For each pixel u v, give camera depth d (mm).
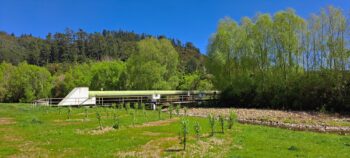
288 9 67625
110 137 24094
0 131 26906
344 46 58875
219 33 74688
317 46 63500
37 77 99562
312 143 22812
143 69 81812
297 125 38719
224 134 26094
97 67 100188
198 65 160250
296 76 65000
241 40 73562
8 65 108312
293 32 67375
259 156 17641
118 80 96125
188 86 99250
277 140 23766
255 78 71312
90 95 62281
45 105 62438
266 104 68938
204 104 77125
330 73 59219
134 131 27578
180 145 20797
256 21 72750
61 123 33312
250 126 34125
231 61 74438
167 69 87875
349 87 55375
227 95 75188
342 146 21672
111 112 47812
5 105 68000
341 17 59781
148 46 84312
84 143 21344
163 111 59375
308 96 61250
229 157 17297
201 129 28984
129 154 18047
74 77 104688
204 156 17656
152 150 19250
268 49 70188
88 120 36438
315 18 64062
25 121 34281
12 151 18719
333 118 46031
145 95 70438
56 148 19656
